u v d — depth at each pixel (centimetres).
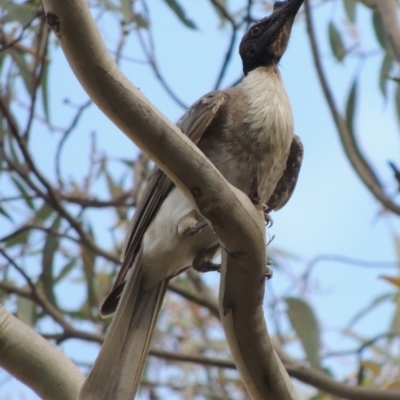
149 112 641
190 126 929
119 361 821
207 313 1367
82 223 1305
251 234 675
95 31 615
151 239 932
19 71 1261
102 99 636
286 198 1030
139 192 1324
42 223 1326
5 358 747
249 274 690
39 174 1212
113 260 1275
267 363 712
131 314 888
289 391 721
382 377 1175
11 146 1275
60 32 610
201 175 660
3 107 1171
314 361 1130
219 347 1341
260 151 942
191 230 902
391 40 1194
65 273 1287
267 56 1077
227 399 1332
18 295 1230
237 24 1212
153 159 663
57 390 750
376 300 1256
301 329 1151
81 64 622
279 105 961
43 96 1246
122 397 793
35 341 755
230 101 955
